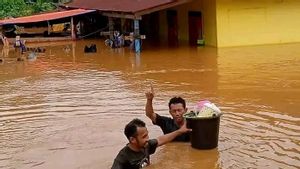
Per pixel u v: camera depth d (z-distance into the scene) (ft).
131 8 84.23
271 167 25.50
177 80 52.34
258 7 81.56
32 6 140.15
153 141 26.00
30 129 35.01
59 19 109.91
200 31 86.17
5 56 82.64
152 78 54.29
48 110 40.75
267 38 82.53
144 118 36.17
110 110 39.42
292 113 36.24
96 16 111.65
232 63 62.69
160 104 40.57
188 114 28.63
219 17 80.07
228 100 41.50
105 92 47.21
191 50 78.54
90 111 39.50
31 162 28.04
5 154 29.63
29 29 109.60
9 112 40.73
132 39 83.76
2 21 105.09
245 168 25.53
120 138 31.65
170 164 26.21
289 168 25.29
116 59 72.59
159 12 103.55
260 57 67.05
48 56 80.28
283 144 29.04
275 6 82.07
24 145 31.30
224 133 31.58
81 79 55.83
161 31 103.81
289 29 83.15
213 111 28.09
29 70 65.10
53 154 29.25
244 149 28.40
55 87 51.42
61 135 33.06
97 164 27.09
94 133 33.06
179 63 65.00
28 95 47.75
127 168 24.59
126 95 45.21
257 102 40.27
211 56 70.38
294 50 73.10
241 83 48.93
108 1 102.99
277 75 52.39
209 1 81.87
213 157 27.20
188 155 27.55
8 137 33.24
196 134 28.12
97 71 61.57
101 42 99.86
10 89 51.52
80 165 27.07
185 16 91.56
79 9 108.47
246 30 81.61
